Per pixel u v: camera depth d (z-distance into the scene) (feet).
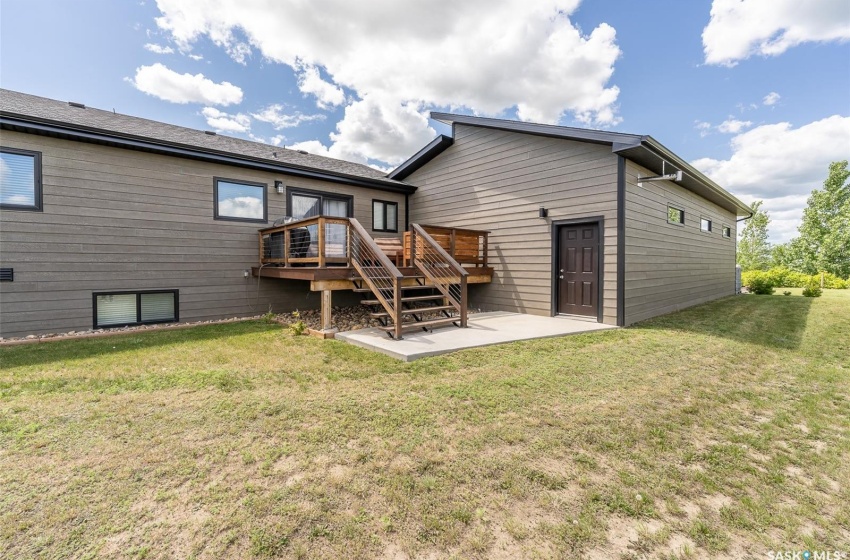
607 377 12.10
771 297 39.34
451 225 30.71
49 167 18.31
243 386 11.10
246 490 6.20
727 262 42.70
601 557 4.95
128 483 6.36
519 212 25.70
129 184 20.51
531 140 24.90
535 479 6.59
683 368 13.14
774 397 10.49
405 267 23.02
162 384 11.14
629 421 8.94
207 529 5.33
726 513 5.82
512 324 20.92
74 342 16.70
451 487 6.35
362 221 31.35
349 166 35.32
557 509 5.85
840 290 51.78
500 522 5.55
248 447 7.57
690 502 6.08
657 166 22.70
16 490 6.11
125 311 20.62
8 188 17.43
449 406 9.68
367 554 4.95
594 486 6.44
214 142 26.55
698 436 8.27
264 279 25.55
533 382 11.54
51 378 11.54
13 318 17.54
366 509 5.79
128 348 15.57
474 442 7.84
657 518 5.69
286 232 21.98
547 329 19.31
